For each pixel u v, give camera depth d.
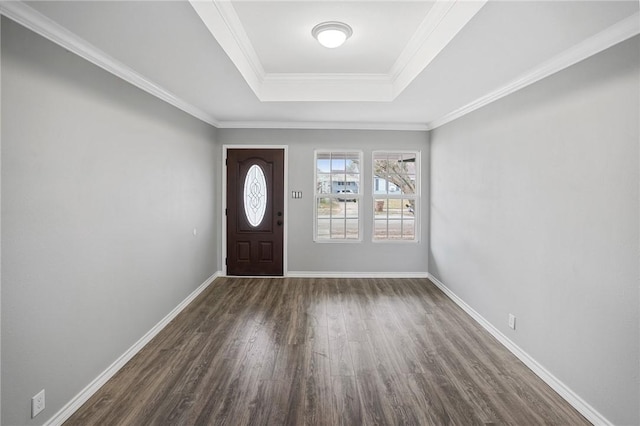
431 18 2.49
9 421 1.77
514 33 2.09
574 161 2.33
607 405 2.06
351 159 5.45
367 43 3.01
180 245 3.95
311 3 2.37
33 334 1.91
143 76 2.98
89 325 2.37
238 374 2.65
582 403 2.23
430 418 2.16
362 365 2.79
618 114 1.99
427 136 5.36
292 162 5.35
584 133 2.24
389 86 3.91
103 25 2.00
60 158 2.10
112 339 2.64
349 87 3.92
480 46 2.28
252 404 2.29
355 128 5.32
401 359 2.90
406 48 3.08
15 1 1.71
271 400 2.33
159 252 3.43
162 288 3.49
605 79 2.07
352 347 3.10
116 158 2.69
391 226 5.44
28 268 1.87
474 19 1.92
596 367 2.13
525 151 2.88
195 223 4.43
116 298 2.69
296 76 3.87
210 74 2.92
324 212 5.45
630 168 1.92
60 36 2.04
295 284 5.05
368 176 5.38
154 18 1.93
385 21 2.60
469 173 3.94
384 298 4.46
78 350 2.26
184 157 4.06
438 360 2.89
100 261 2.50
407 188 5.45
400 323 3.65
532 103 2.79
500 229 3.26
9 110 1.75
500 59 2.51
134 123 2.95
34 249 1.91
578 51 2.25
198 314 3.87
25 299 1.86
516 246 3.00
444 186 4.73
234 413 2.20
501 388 2.50
